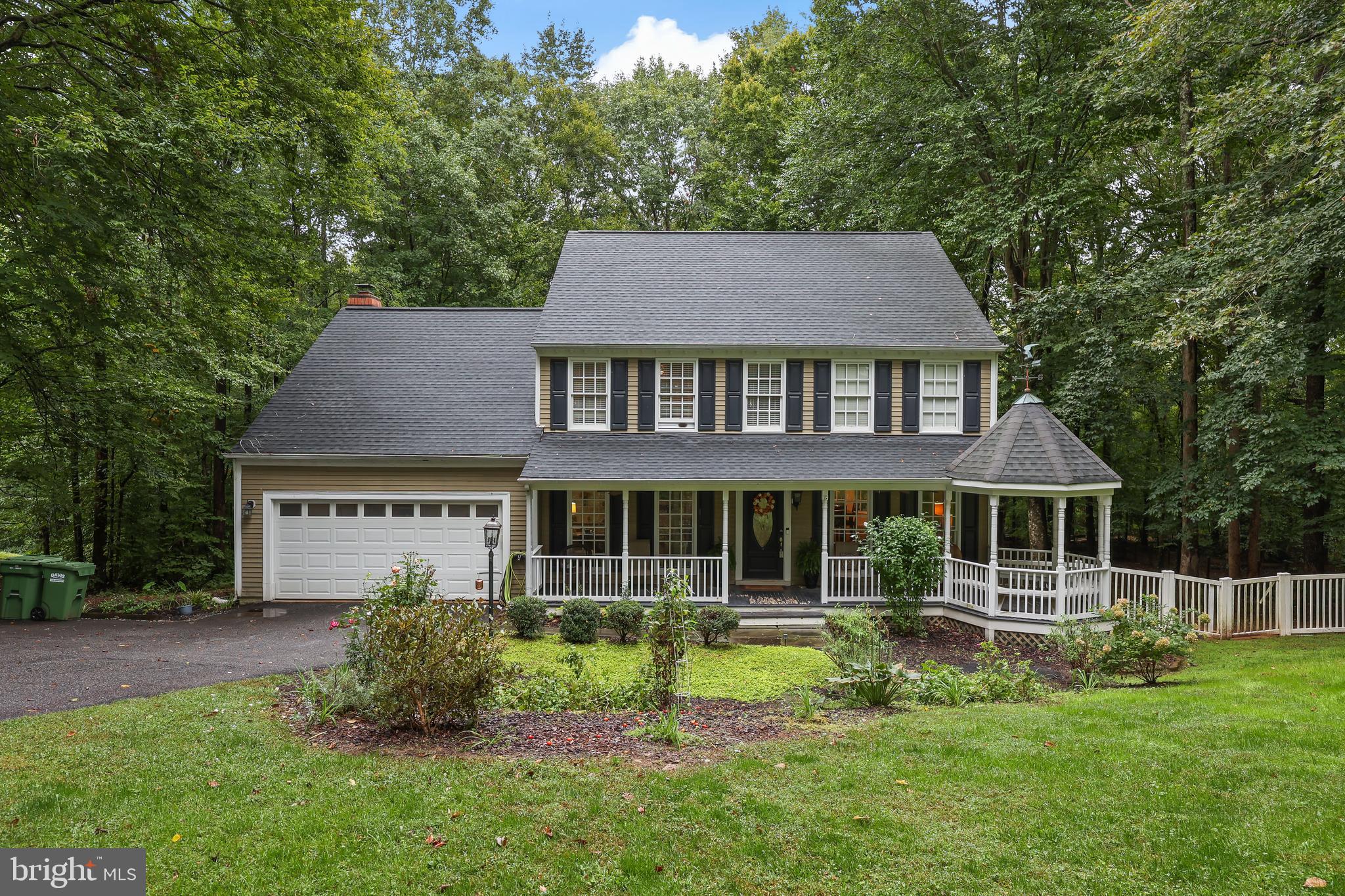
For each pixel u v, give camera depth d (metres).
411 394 17.72
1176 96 17.70
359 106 16.56
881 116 20.05
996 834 5.11
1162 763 6.41
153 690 8.91
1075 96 18.50
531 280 30.33
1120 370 17.72
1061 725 7.73
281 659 10.72
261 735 7.10
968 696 9.52
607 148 37.09
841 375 16.95
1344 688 9.38
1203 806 5.49
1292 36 12.88
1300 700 8.78
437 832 5.11
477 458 16.14
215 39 14.38
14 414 16.06
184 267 13.81
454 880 4.55
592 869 4.67
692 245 19.59
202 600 15.45
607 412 16.86
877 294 17.92
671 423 16.88
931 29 19.31
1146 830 5.13
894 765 6.46
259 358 17.70
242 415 20.88
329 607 15.79
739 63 34.62
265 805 5.48
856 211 22.02
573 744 7.09
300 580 16.39
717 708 9.25
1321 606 14.54
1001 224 18.88
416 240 27.30
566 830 5.16
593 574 15.48
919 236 19.83
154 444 16.08
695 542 17.27
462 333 19.75
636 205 39.22
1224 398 15.37
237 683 9.30
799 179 22.66
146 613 14.89
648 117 38.97
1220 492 16.20
